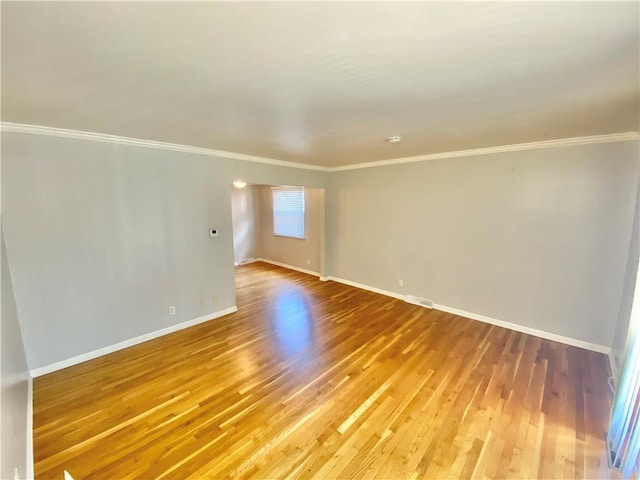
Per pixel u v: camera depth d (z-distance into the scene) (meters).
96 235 3.00
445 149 3.74
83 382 2.61
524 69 1.50
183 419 2.15
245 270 6.95
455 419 2.14
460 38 1.21
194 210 3.75
